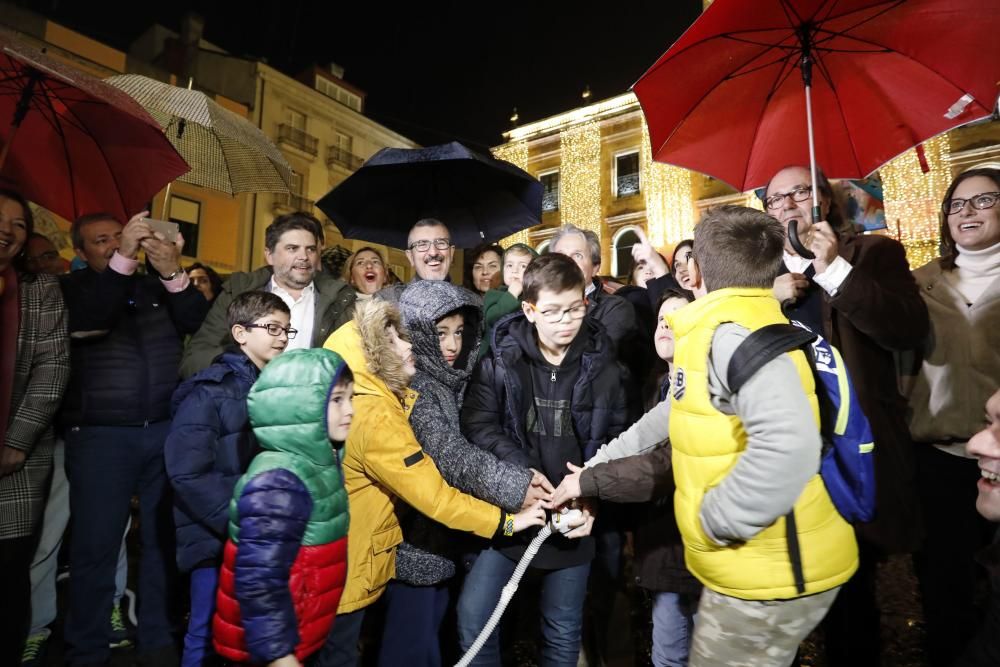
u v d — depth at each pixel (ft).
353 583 6.00
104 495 8.51
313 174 66.03
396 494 6.12
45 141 8.80
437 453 6.36
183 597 10.87
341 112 68.59
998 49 6.57
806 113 7.43
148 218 8.45
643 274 12.05
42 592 9.29
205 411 7.00
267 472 5.05
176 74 55.52
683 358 4.96
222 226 58.34
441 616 7.16
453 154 9.59
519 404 6.84
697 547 4.76
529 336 6.98
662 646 7.14
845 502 4.61
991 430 4.94
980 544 6.88
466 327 7.79
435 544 6.69
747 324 4.57
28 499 7.73
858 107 7.65
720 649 4.70
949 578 6.93
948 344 7.15
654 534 6.91
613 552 7.89
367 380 6.20
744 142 8.21
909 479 6.44
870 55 7.31
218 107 10.58
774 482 4.07
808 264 7.19
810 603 4.53
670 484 5.95
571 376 6.93
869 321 6.29
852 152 7.86
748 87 7.84
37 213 32.65
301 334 9.99
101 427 8.55
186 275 9.41
